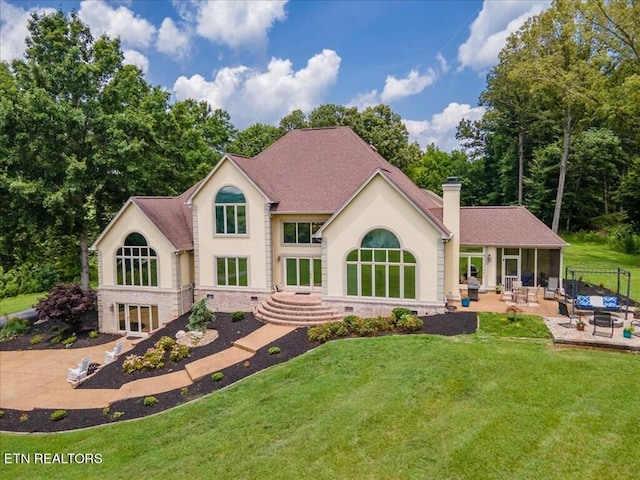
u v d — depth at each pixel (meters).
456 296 23.88
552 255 25.94
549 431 11.34
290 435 12.30
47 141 30.33
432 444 11.16
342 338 19.62
